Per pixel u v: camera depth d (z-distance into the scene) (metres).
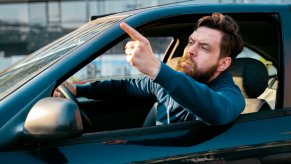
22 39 19.75
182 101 1.62
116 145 1.67
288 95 2.00
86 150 1.62
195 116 1.86
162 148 1.71
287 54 2.04
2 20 20.95
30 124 1.48
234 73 2.23
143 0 17.55
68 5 19.27
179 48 2.78
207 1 2.11
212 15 1.89
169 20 1.97
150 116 2.47
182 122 1.84
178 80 1.57
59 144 1.60
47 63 1.80
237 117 1.91
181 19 2.00
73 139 1.64
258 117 1.93
